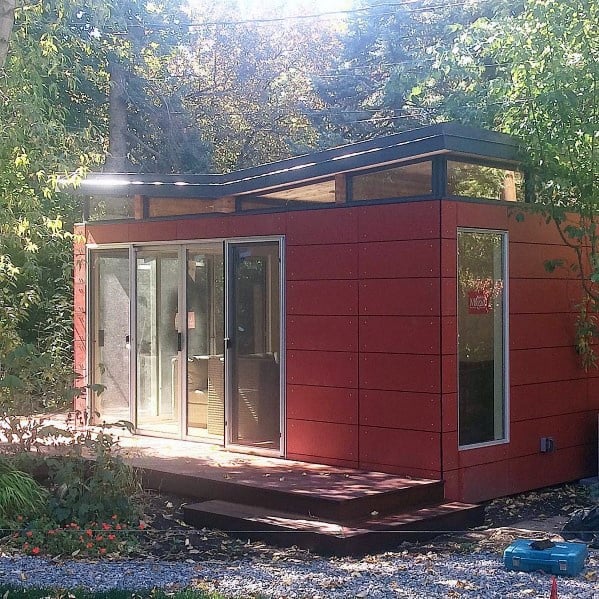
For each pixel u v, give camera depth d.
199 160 26.55
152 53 25.28
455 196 10.23
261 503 9.67
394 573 7.98
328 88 28.91
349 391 10.67
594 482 11.32
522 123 10.90
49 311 17.39
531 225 11.13
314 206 11.00
